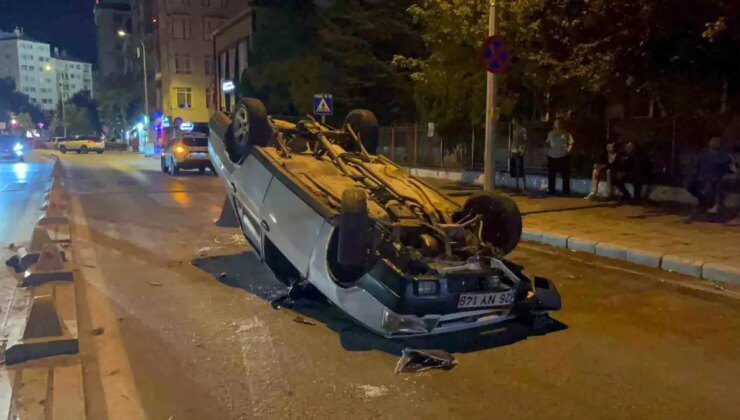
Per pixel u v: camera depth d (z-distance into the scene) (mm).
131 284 7789
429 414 4391
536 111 18531
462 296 5457
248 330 6109
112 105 80188
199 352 5520
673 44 12547
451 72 17391
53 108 163250
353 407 4484
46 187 20172
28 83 158000
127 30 91562
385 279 5445
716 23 10508
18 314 6359
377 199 6504
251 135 7605
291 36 36281
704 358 5492
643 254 9008
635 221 11773
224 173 8492
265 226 7113
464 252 6078
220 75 56562
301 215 6445
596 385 4918
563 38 14242
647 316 6668
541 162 17812
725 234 10297
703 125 13688
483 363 5355
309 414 4371
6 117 119750
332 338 5906
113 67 93688
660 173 14609
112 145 74000
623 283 8023
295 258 6539
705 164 12352
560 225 11477
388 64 27125
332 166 7371
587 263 9172
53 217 12234
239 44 51000
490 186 12711
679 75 13062
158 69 67938
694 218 11977
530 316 6230
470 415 4387
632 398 4691
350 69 28328
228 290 7555
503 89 17062
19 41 155000
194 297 7238
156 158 45156
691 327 6312
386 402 4574
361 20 27453
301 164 7250
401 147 24953
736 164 12305
